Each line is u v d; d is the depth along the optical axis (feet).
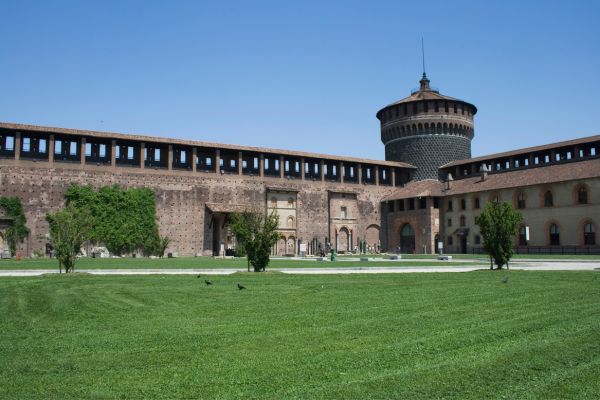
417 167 331.36
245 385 29.32
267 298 65.26
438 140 331.77
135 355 36.01
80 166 230.07
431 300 62.64
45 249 218.18
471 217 279.08
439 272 112.68
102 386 29.40
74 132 226.99
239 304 59.88
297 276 100.01
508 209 120.88
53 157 225.15
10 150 221.66
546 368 32.27
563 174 242.37
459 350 36.78
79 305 59.82
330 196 298.35
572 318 48.42
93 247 225.97
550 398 27.04
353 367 32.71
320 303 60.54
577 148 257.34
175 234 247.70
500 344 38.42
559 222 239.91
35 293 70.54
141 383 29.86
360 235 307.37
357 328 44.83
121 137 238.07
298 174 296.71
